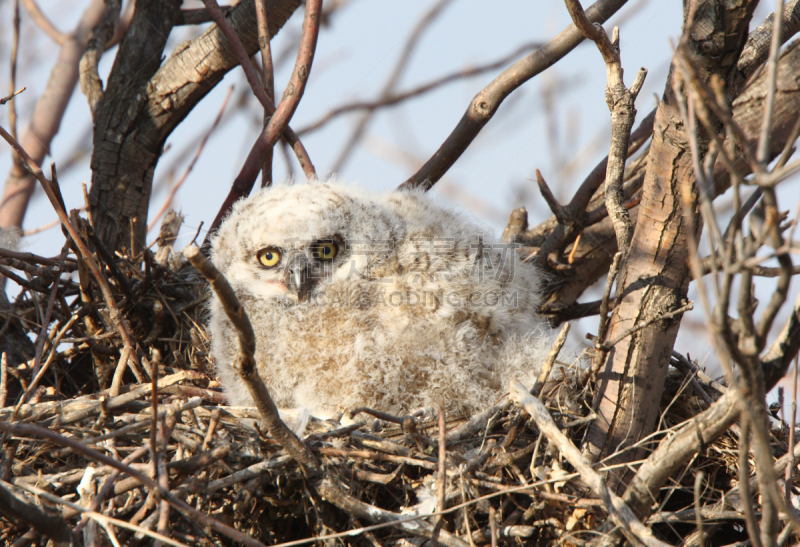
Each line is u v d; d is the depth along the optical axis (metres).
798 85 7.50
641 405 6.14
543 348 7.82
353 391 8.08
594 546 5.32
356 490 6.07
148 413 6.48
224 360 8.39
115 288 8.79
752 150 7.38
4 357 7.51
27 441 6.38
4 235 8.96
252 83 9.18
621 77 6.09
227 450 5.58
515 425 5.91
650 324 6.04
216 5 9.06
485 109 8.93
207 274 3.89
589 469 5.03
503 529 5.58
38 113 9.04
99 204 9.97
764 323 3.55
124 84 10.16
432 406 7.89
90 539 5.07
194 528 5.63
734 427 6.43
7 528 5.73
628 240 6.28
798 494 6.16
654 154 5.82
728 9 4.97
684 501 6.81
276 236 8.66
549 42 8.49
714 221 3.45
